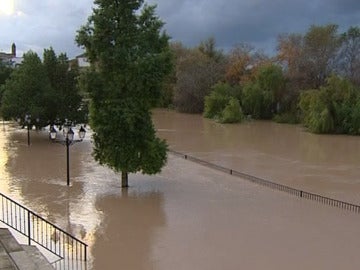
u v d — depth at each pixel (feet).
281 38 265.95
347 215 66.80
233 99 226.38
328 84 197.88
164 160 80.23
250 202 73.10
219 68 284.82
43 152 118.21
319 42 242.17
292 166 107.24
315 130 182.19
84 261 48.16
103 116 76.18
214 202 72.74
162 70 75.92
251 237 56.95
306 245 54.39
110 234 57.41
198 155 120.67
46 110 134.82
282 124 219.00
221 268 47.73
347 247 53.88
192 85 272.31
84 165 101.30
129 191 78.89
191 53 302.04
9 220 57.98
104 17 74.95
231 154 123.34
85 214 65.41
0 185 81.61
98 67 78.23
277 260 49.88
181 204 71.36
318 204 72.59
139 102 76.64
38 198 73.20
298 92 230.68
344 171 101.81
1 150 120.88
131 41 75.66
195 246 53.72
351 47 244.22
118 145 77.82
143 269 47.32
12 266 30.32
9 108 134.10
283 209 69.41
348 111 183.11
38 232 55.36
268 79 238.07
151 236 56.95
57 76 142.00
